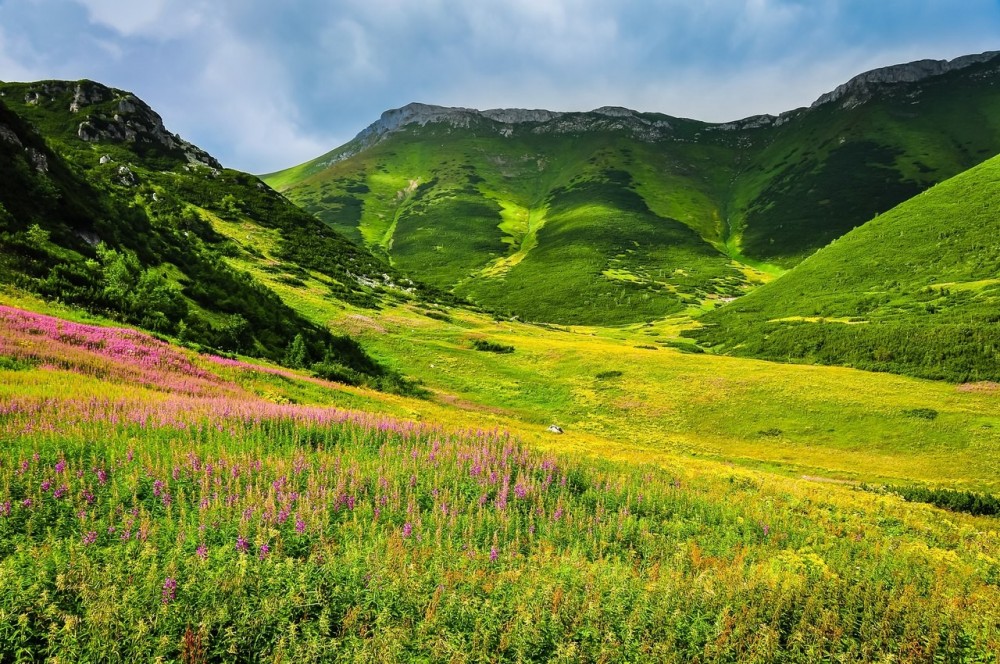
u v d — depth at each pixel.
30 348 24.73
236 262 109.44
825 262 168.62
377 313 106.88
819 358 95.62
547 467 18.36
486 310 163.75
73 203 49.88
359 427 21.00
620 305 196.00
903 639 9.30
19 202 44.47
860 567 12.99
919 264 143.00
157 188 124.69
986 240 138.88
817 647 8.91
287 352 54.94
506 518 13.67
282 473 13.98
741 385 71.56
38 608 7.73
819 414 60.97
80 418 16.36
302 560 10.03
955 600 11.12
